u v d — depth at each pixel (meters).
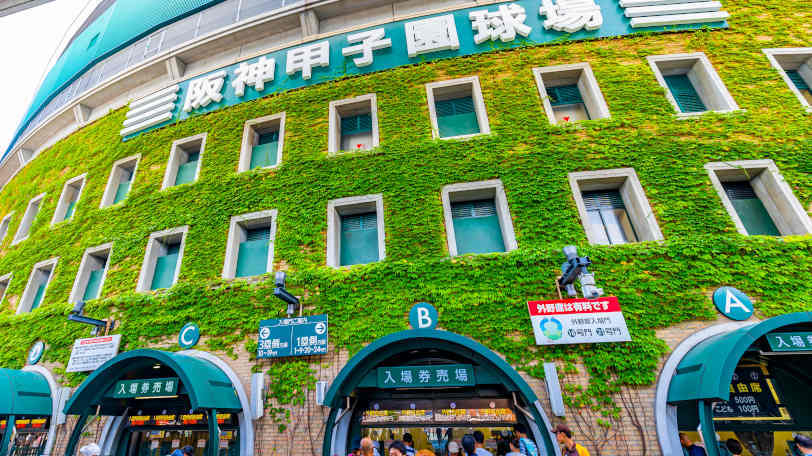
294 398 8.07
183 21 16.25
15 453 9.67
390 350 7.30
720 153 9.28
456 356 7.93
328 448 6.81
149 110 14.27
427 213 9.54
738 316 7.42
